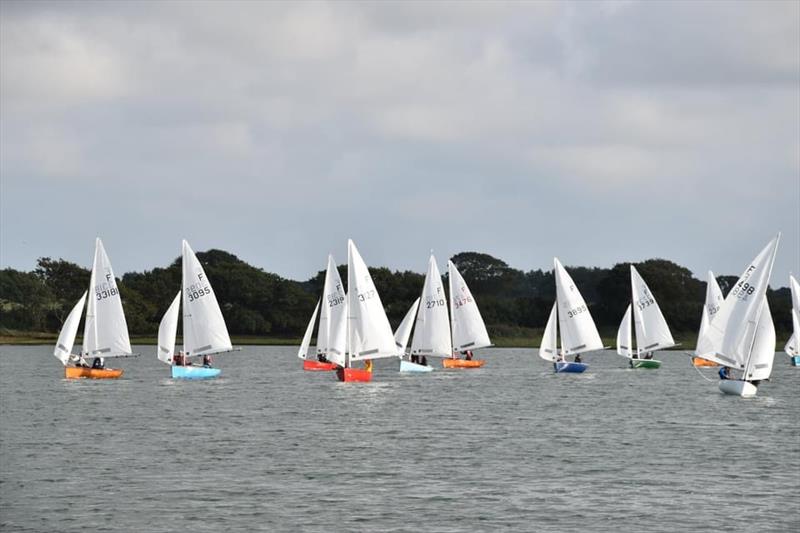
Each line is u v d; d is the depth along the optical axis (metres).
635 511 53.03
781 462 66.75
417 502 54.94
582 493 57.12
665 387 126.00
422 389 121.81
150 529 49.59
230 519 51.41
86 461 66.81
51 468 64.25
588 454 69.88
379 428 83.62
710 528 49.91
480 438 77.62
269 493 56.97
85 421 88.44
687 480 60.69
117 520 51.16
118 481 60.09
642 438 77.62
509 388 123.88
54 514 52.31
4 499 55.50
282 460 67.25
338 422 87.62
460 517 51.88
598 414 94.25
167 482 59.75
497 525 50.38
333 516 51.91
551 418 90.81
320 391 118.69
